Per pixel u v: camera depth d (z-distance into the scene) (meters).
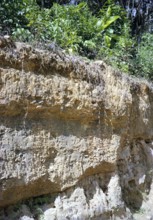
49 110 3.41
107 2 7.64
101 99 4.17
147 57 7.04
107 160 4.26
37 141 3.28
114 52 6.14
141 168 5.39
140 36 9.52
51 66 3.46
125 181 4.80
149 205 5.17
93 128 4.07
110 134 4.38
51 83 3.43
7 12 4.69
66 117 3.67
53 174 3.44
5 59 2.97
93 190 4.03
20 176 3.07
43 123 3.37
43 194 3.42
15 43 3.15
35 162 3.25
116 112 4.46
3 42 2.99
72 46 4.94
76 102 3.73
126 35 7.21
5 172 2.94
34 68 3.28
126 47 6.72
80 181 3.84
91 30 6.04
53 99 3.43
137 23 10.20
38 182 3.28
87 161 3.91
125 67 5.80
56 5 6.04
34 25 4.99
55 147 3.49
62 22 5.39
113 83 4.53
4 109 2.95
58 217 3.41
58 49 3.99
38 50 3.38
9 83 2.99
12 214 3.07
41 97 3.30
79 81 3.84
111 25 7.30
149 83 6.28
